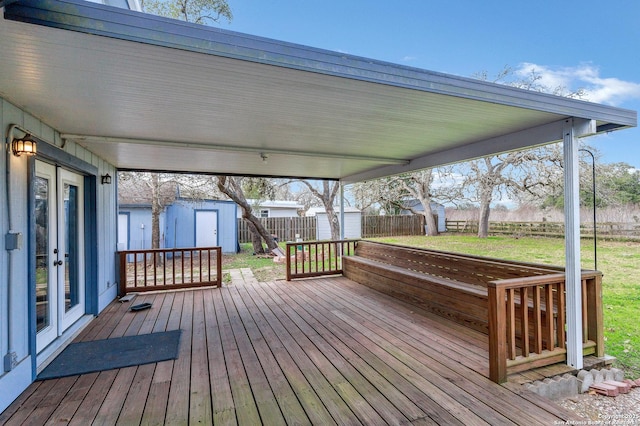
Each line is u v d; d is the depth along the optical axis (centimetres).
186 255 1179
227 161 534
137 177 1062
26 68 197
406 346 327
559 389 260
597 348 298
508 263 369
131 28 154
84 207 445
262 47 179
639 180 1342
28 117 282
